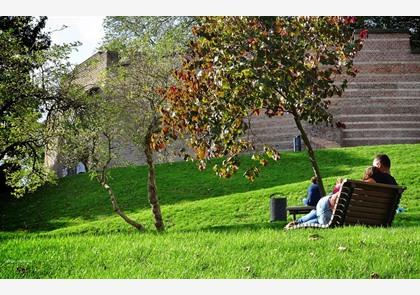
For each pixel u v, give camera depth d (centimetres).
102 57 4062
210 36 1923
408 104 5091
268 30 1952
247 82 1886
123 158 4109
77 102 2711
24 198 4272
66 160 2811
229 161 1914
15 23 4044
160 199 3794
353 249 1157
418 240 1210
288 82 1931
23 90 2703
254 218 2984
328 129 4912
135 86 2644
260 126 5084
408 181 3216
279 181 3884
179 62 2627
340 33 2033
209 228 2177
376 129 5053
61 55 2775
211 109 1883
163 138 1945
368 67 5084
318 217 1559
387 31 5103
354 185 1484
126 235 1477
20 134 2816
